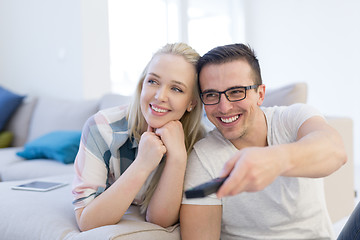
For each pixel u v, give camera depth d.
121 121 1.27
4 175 2.28
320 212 1.13
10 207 1.28
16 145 3.02
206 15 4.86
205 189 0.62
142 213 1.24
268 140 1.12
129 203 1.07
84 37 3.12
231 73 1.02
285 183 1.06
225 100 1.03
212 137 1.19
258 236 1.14
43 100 3.05
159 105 1.11
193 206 1.09
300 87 1.74
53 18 3.30
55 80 3.34
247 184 0.64
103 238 0.97
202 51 4.83
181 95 1.12
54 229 1.12
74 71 3.19
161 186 1.12
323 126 0.92
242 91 1.03
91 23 3.19
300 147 0.74
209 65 1.05
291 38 4.69
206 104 1.08
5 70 3.73
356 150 4.12
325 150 0.77
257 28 5.05
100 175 1.17
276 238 1.13
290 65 4.71
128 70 3.96
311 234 1.12
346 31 4.16
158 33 4.27
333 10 4.26
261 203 1.10
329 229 1.15
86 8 3.13
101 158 1.18
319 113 1.06
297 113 1.07
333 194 1.82
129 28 3.94
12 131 3.06
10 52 3.68
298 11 4.59
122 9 3.86
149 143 1.08
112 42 3.78
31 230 1.15
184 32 4.46
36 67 3.48
